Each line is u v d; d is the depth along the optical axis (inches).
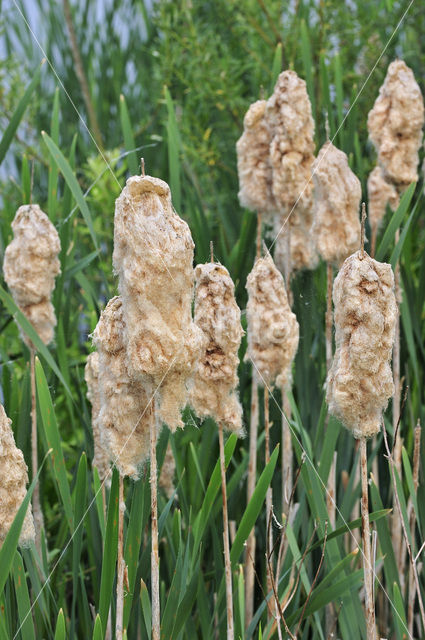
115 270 49.4
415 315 72.2
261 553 67.4
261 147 65.9
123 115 71.3
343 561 58.5
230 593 54.7
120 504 52.1
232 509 68.2
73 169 73.9
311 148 64.9
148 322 48.8
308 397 68.8
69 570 72.4
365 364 51.4
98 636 54.2
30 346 64.4
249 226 72.9
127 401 50.5
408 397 69.8
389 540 61.9
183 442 68.9
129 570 55.9
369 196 72.2
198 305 54.4
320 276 72.0
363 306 51.2
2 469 51.3
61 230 70.4
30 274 63.6
